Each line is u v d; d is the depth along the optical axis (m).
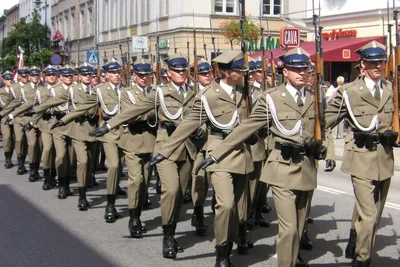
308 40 25.27
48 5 58.41
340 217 9.00
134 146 7.82
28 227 8.48
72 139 9.80
